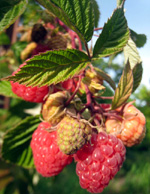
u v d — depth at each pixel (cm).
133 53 10
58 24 12
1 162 18
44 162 9
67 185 47
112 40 8
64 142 7
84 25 8
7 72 17
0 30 8
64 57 7
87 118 8
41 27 11
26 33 15
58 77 7
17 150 12
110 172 8
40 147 9
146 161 62
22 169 19
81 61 8
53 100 8
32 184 19
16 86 9
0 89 11
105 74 10
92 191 8
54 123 8
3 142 11
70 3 8
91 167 8
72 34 11
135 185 52
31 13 15
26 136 12
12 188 19
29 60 7
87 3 8
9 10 8
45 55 7
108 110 9
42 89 8
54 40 11
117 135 9
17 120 17
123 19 8
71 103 8
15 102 17
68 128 7
